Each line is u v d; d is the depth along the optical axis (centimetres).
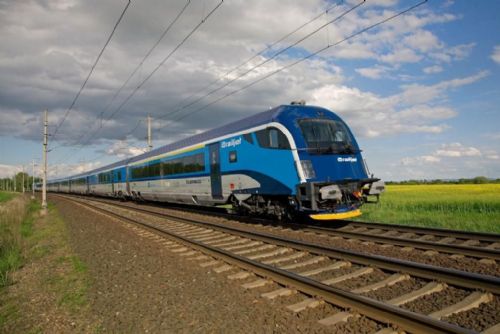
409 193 2755
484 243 830
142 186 2430
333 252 715
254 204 1332
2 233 1206
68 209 2409
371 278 584
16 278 712
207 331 429
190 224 1323
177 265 728
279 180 1140
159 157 2116
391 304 451
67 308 531
